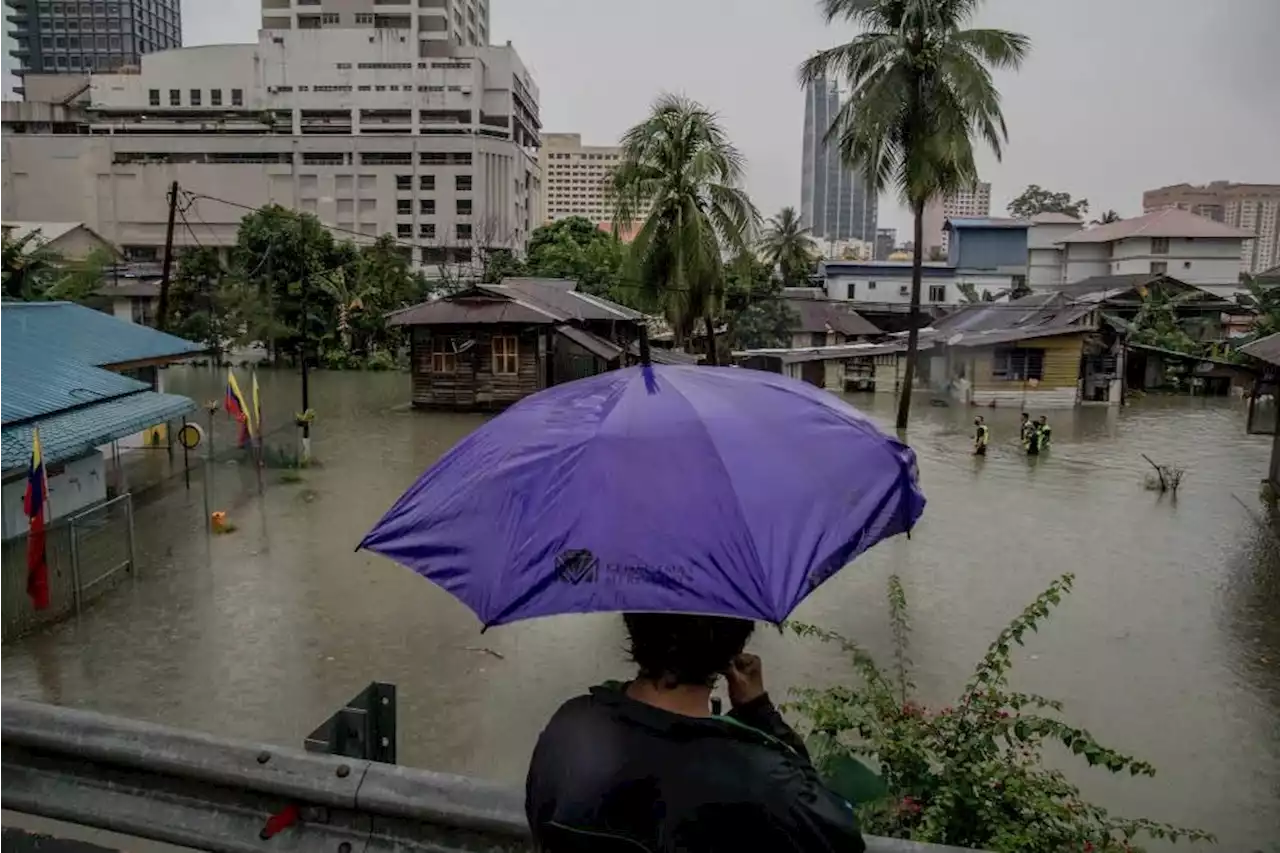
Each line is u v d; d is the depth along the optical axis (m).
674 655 1.52
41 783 2.47
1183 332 41.69
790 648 10.30
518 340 29.80
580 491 1.76
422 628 10.81
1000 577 13.35
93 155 81.00
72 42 125.38
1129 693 9.24
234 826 2.28
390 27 88.81
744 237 30.00
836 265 59.56
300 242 42.81
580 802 1.42
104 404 14.60
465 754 7.89
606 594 1.60
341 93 85.00
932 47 24.42
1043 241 59.62
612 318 35.50
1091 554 14.66
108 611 11.28
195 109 85.06
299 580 12.55
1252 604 12.20
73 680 9.28
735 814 1.36
